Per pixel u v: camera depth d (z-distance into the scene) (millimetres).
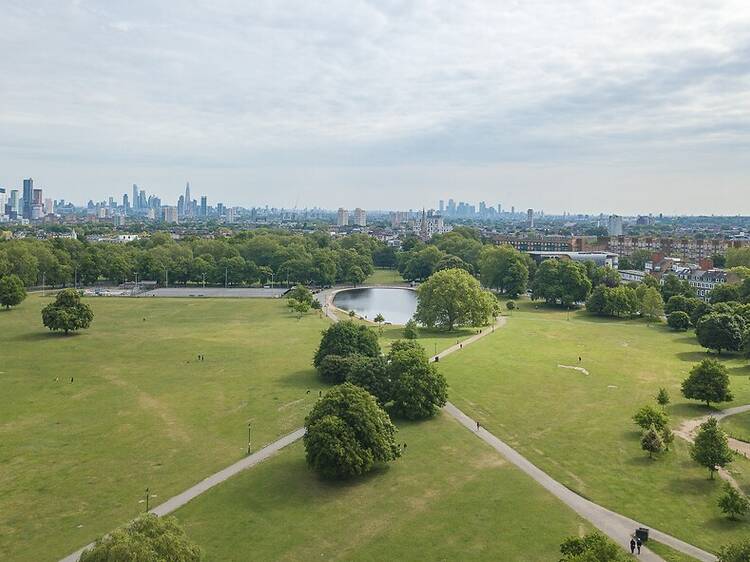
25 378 136125
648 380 141125
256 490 83188
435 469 90750
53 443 99125
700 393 119688
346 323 144125
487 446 99875
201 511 77250
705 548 70375
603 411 118188
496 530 73438
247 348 167750
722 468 92250
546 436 104750
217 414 113062
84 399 121625
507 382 137375
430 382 113812
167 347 168625
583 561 54219
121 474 87875
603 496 82875
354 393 92375
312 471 89250
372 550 68812
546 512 78062
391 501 80500
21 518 75375
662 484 86875
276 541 70375
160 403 119312
